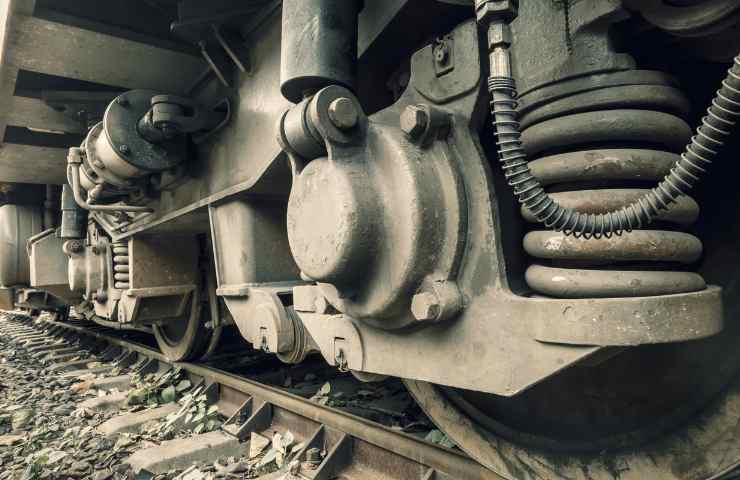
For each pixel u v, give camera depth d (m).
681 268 1.41
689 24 1.08
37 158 5.41
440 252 1.40
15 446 3.27
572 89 1.23
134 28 3.23
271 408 3.22
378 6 1.77
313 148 1.58
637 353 1.68
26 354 6.86
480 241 1.36
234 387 3.63
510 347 1.25
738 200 1.49
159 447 2.88
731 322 1.48
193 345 4.44
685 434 1.54
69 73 3.58
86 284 5.08
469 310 1.36
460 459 2.13
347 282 1.52
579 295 1.17
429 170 1.42
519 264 1.69
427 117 1.41
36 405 4.13
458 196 1.39
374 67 2.04
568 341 1.10
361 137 1.52
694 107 1.54
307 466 2.54
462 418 2.13
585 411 1.80
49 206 7.11
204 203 3.09
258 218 2.77
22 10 2.85
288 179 2.56
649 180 1.20
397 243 1.41
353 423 2.60
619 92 1.19
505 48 1.13
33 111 4.22
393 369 1.58
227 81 2.82
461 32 1.46
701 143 0.95
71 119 4.43
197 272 4.29
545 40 1.28
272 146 2.42
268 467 2.68
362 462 2.54
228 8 2.53
